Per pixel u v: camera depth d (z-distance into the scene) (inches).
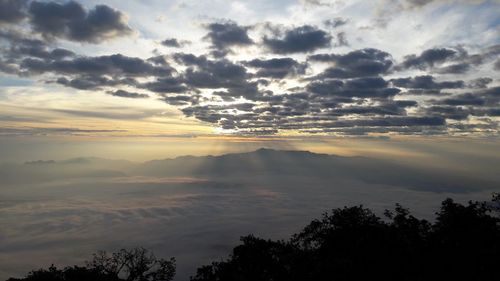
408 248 1489.9
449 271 1353.3
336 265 1456.7
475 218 1512.1
